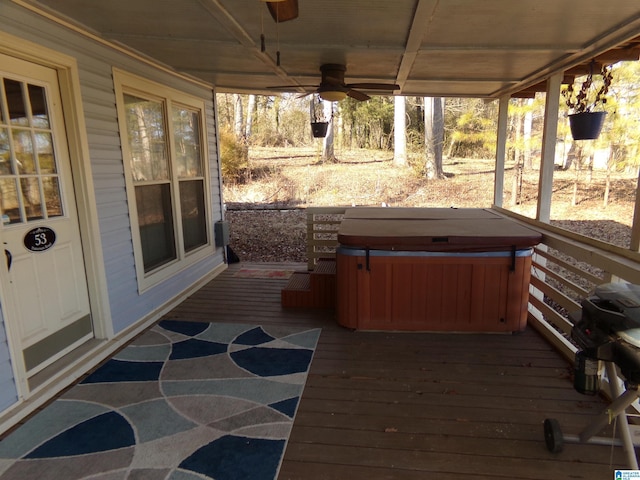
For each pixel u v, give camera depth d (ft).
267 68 13.62
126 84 11.69
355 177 42.68
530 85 14.87
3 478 6.33
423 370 9.59
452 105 49.19
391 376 9.33
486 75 13.82
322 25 9.05
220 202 19.17
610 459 6.71
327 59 12.05
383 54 11.34
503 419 7.73
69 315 9.84
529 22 8.63
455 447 6.98
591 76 11.78
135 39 10.29
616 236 24.34
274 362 10.02
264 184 41.50
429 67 12.84
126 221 11.77
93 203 10.22
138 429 7.47
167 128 14.17
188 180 16.20
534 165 44.27
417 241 11.10
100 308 10.60
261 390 8.76
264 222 30.30
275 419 7.73
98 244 10.45
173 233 14.75
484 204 35.17
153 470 6.46
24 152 8.49
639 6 7.72
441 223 13.16
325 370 9.61
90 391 8.75
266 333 11.78
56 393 8.66
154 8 8.27
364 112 53.42
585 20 8.53
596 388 5.91
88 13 8.62
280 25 9.12
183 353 10.54
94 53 10.30
